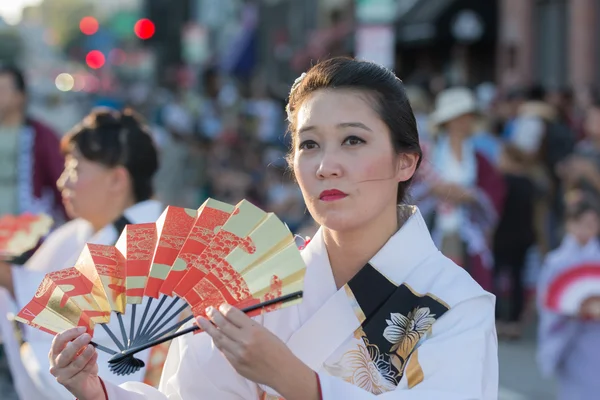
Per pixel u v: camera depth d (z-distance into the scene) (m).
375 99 3.63
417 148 3.77
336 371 3.72
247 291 3.30
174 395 3.87
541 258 14.30
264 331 3.16
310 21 40.50
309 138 3.65
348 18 34.47
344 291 3.77
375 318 3.72
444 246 11.61
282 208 16.98
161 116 25.67
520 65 24.23
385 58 13.77
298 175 3.68
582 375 9.07
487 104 18.33
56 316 3.53
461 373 3.46
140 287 3.53
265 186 20.05
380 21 13.75
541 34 24.33
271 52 44.72
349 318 3.74
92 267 3.60
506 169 13.83
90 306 3.54
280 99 26.06
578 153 13.42
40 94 24.66
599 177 12.44
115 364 3.39
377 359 3.69
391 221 3.83
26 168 10.43
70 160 6.02
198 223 3.54
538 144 14.38
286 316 3.83
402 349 3.66
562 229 14.72
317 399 3.23
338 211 3.60
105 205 5.96
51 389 5.46
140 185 6.04
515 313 13.84
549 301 9.12
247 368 3.16
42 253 6.24
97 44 62.00
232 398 3.80
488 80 24.77
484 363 3.55
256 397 3.80
